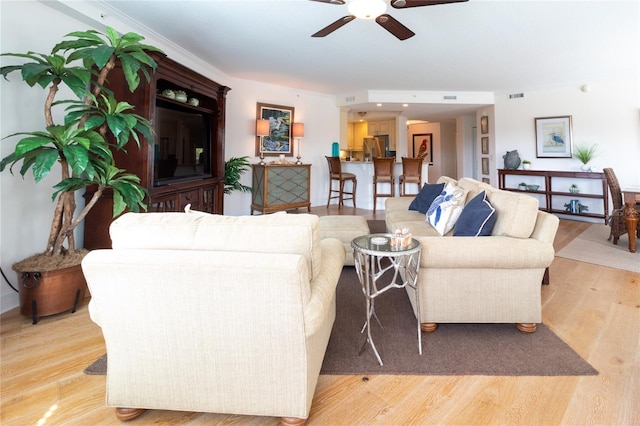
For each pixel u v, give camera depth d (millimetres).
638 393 1465
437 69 5027
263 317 1195
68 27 2842
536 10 3105
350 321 2199
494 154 6711
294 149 6508
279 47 4113
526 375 1606
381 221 5406
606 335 1966
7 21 2371
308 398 1264
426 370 1653
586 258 3498
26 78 1923
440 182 4137
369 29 3566
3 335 2021
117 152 3039
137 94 3023
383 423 1319
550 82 5805
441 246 1923
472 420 1329
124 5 3016
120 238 1308
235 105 5605
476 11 3129
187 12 3156
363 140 9289
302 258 1202
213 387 1269
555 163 6008
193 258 1189
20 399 1469
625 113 5305
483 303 1983
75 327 2129
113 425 1327
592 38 3775
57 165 2748
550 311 2295
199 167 4453
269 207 5516
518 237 2006
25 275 2154
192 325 1229
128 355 1284
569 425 1292
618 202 4031
